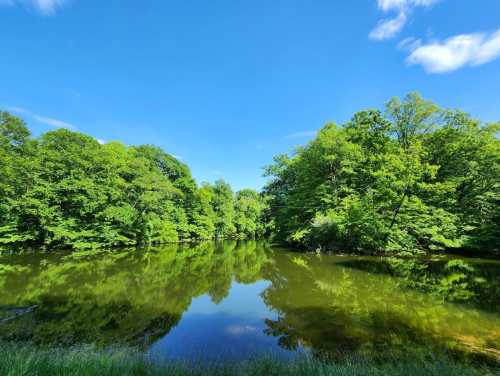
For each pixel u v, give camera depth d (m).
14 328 7.65
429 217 23.17
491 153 22.95
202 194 51.50
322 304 10.12
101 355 4.91
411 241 23.47
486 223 23.72
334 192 26.72
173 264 19.64
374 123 27.95
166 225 39.19
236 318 8.91
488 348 6.30
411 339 6.91
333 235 25.48
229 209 57.56
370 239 22.78
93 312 9.27
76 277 14.39
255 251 29.00
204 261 21.56
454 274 15.08
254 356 5.98
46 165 24.48
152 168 41.72
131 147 42.81
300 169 31.19
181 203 47.09
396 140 27.28
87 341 7.00
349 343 6.77
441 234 23.67
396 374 4.16
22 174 22.81
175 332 7.77
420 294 11.12
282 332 7.66
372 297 10.81
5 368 3.41
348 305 9.90
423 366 5.01
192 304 10.45
